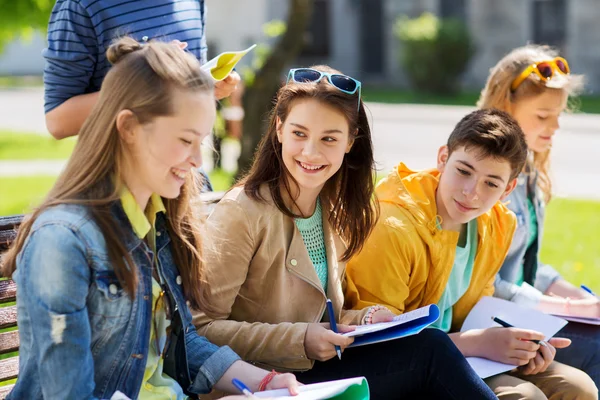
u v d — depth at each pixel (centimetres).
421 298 354
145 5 339
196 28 357
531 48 431
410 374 295
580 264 722
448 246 349
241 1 2591
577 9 2436
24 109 2175
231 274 301
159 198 261
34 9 989
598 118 1886
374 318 315
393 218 341
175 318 270
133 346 248
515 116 418
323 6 2859
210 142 348
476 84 2678
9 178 1163
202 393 278
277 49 895
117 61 243
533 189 420
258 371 271
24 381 240
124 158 242
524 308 357
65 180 240
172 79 235
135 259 248
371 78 2866
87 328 233
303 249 313
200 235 276
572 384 338
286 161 305
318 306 318
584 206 1005
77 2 329
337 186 327
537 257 425
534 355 327
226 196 311
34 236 231
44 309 227
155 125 235
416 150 1457
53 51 334
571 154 1430
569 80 414
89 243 233
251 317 314
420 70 2566
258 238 305
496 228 373
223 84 340
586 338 375
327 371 300
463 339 334
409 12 2770
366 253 340
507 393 314
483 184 337
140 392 257
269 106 889
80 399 230
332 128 300
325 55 2891
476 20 2642
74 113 335
